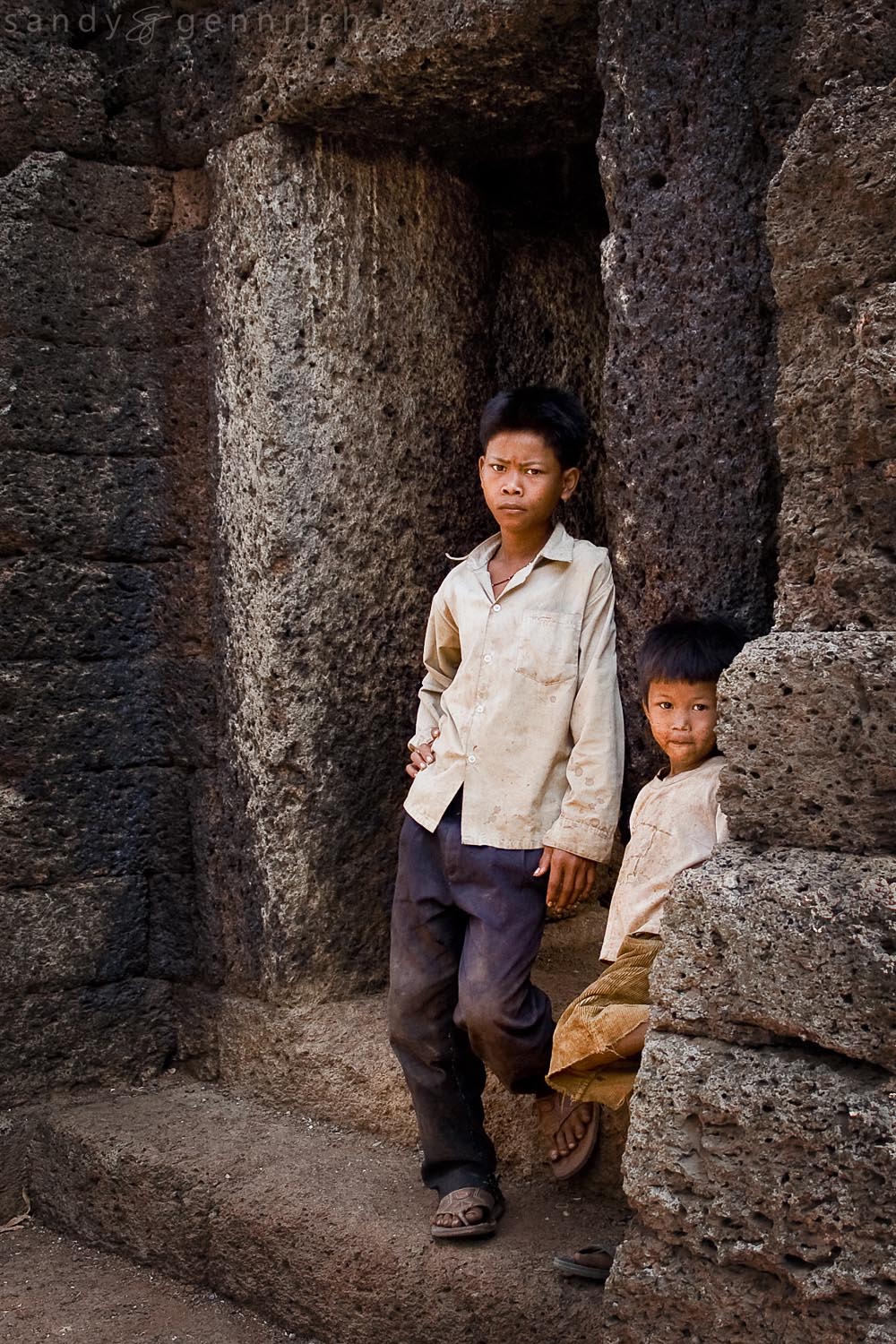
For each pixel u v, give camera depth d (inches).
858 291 92.6
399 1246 112.0
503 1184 120.4
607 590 113.0
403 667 144.6
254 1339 118.4
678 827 101.3
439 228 145.3
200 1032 148.5
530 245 155.0
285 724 138.1
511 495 112.3
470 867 113.1
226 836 145.1
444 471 146.5
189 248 145.1
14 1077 144.2
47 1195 140.8
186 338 145.9
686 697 101.7
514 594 114.8
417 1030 116.2
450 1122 115.7
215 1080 146.9
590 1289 105.0
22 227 141.4
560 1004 133.6
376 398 141.4
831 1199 84.1
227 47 139.5
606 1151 115.7
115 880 149.3
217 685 145.3
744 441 105.4
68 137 144.6
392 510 143.0
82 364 144.7
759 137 104.2
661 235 108.0
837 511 93.6
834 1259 83.9
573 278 158.9
